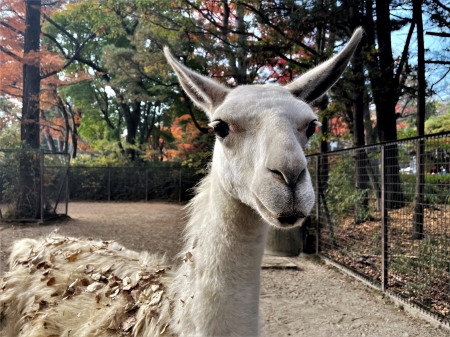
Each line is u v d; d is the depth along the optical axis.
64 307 1.80
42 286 1.96
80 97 20.00
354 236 5.26
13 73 11.64
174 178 15.90
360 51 7.23
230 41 8.95
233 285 1.36
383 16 7.49
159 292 1.63
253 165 1.28
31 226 8.16
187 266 1.48
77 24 16.64
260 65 7.97
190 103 12.61
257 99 1.36
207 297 1.35
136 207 13.31
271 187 1.16
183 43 10.75
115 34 11.49
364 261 4.88
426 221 4.01
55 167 9.45
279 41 7.23
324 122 8.77
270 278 4.65
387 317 3.48
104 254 2.18
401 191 4.75
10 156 8.64
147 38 10.73
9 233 7.29
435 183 3.95
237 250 1.36
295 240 5.90
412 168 4.80
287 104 1.34
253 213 1.36
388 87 7.12
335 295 4.07
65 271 2.03
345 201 5.57
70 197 16.27
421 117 6.20
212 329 1.33
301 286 4.37
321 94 1.62
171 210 12.27
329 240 5.71
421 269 3.86
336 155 6.13
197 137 14.48
